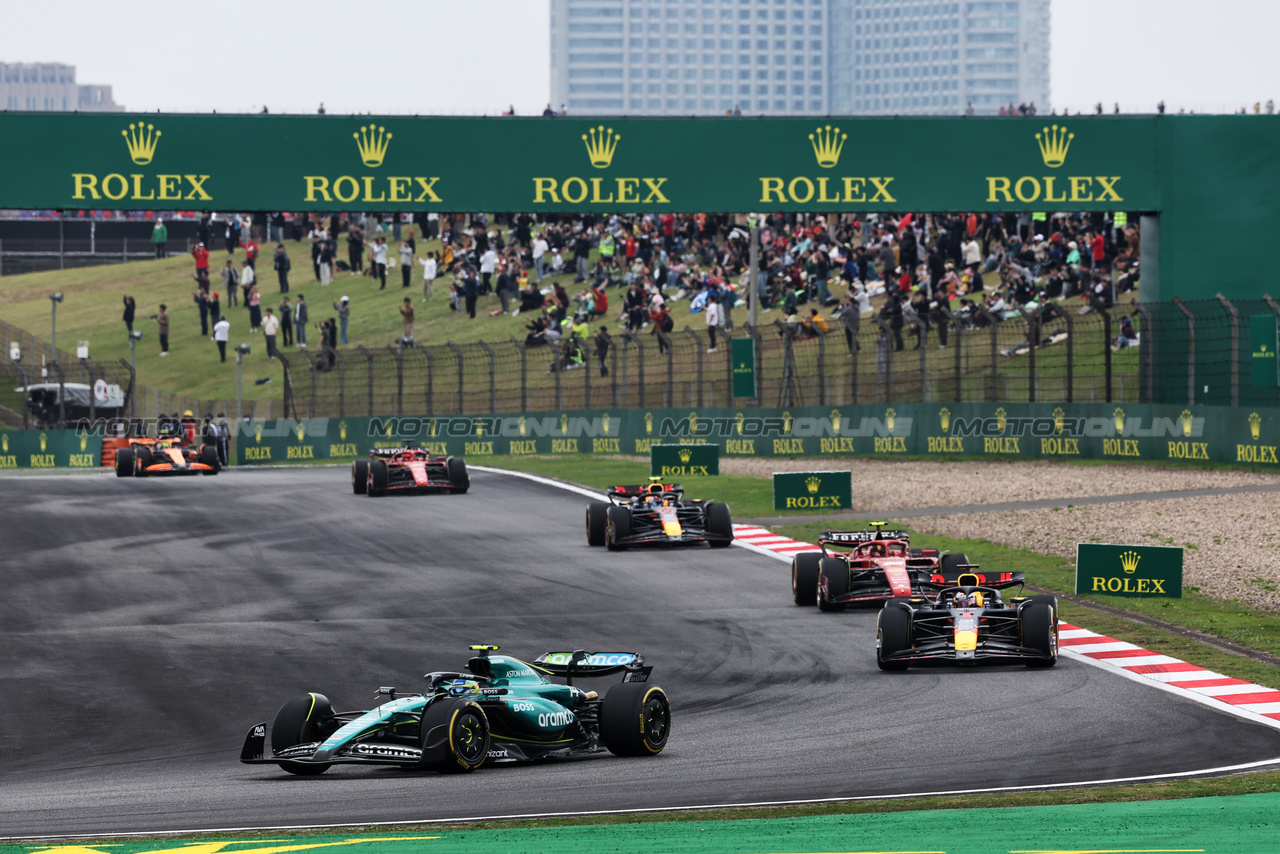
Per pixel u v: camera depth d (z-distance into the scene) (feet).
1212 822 108.47
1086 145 447.01
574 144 433.48
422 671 199.41
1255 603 235.81
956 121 444.96
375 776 135.13
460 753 130.82
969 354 487.61
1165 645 206.08
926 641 194.70
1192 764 136.98
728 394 504.84
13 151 407.85
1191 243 448.24
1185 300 447.01
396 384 630.33
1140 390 450.71
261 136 418.92
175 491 423.64
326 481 453.99
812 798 121.39
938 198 444.96
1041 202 446.60
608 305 645.10
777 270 598.34
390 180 425.69
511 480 442.91
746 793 123.65
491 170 430.20
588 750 145.79
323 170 422.00
